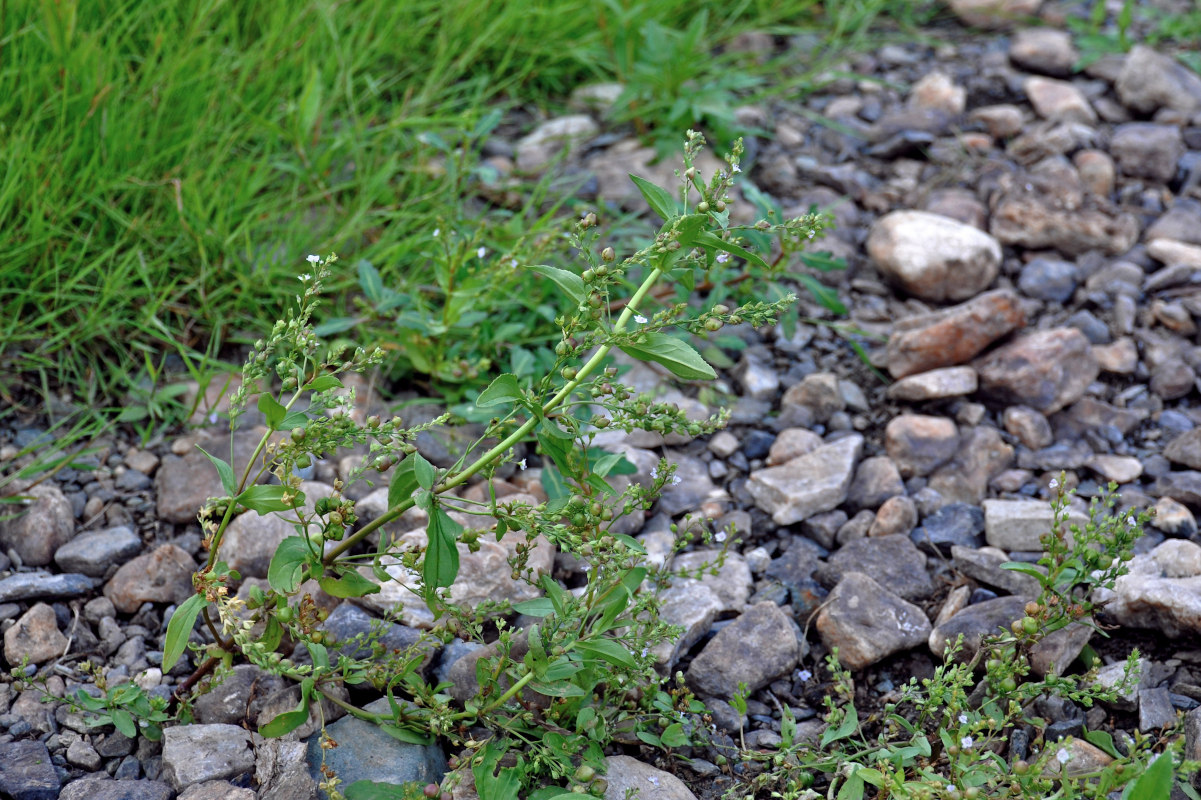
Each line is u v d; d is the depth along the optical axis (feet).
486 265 11.59
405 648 8.28
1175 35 16.83
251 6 13.85
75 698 8.06
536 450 10.57
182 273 11.63
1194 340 11.80
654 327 6.79
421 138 12.16
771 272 11.26
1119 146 14.30
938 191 13.89
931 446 10.58
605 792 7.37
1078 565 7.91
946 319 11.30
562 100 15.52
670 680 8.49
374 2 14.60
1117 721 8.00
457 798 7.39
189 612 6.96
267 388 11.04
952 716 7.41
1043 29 17.10
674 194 13.51
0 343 10.62
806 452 10.68
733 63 16.33
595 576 7.35
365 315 11.04
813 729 8.14
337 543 9.32
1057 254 13.01
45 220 11.19
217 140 12.59
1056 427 10.98
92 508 9.73
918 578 9.32
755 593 9.38
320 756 7.48
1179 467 10.38
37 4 11.98
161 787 7.43
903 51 16.93
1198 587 8.48
